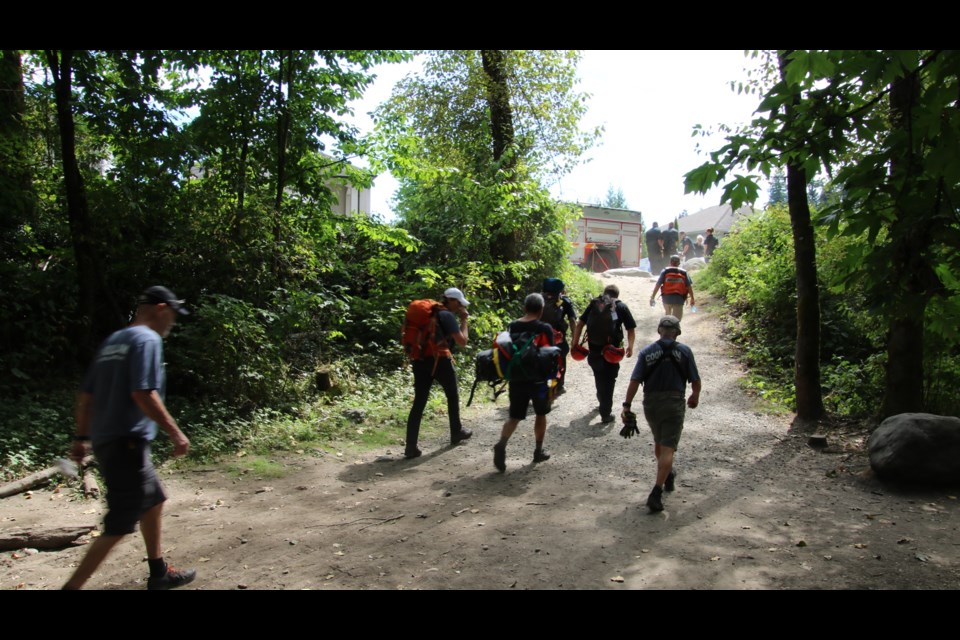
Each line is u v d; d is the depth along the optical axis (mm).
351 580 4133
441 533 4922
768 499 5715
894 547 4641
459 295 7492
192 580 4121
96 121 8891
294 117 10969
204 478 6258
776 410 8852
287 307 9375
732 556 4477
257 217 9875
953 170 3324
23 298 8734
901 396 7566
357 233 13992
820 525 5082
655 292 13016
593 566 4320
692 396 5625
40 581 4133
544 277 16359
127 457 3562
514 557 4469
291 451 7148
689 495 5824
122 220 9234
